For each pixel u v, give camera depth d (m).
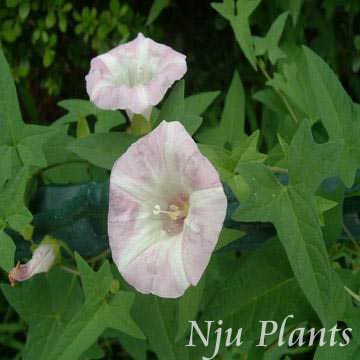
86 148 0.19
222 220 0.15
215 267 0.23
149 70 0.20
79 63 0.30
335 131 0.18
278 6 0.27
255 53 0.24
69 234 0.21
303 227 0.15
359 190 0.19
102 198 0.19
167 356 0.20
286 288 0.18
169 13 0.31
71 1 0.29
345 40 0.29
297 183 0.16
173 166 0.16
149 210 0.17
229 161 0.17
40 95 0.32
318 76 0.18
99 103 0.19
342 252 0.20
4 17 0.28
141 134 0.19
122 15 0.29
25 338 0.32
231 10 0.24
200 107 0.24
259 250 0.18
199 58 0.31
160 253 0.16
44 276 0.21
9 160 0.19
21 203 0.18
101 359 0.29
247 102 0.30
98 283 0.18
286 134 0.23
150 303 0.20
